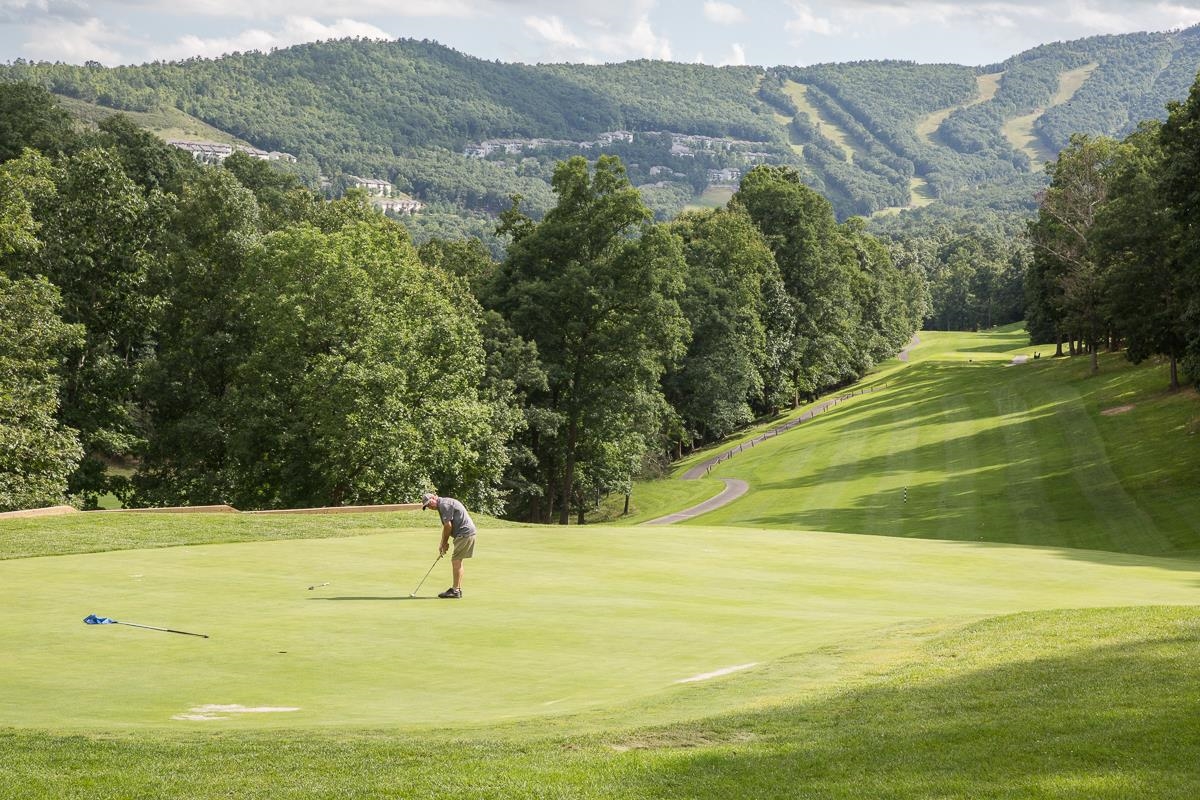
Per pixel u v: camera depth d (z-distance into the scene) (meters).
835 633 15.16
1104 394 80.56
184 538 25.47
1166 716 9.40
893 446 77.69
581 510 72.44
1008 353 140.62
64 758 8.64
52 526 26.48
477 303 62.19
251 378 46.94
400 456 42.53
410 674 12.45
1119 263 69.94
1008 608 17.98
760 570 22.62
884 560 25.02
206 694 11.41
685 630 15.32
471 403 49.25
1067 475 58.16
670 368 78.81
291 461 45.06
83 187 50.31
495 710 10.88
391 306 48.31
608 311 61.66
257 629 14.77
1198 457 54.53
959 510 53.91
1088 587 21.12
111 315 51.84
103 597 17.14
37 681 11.85
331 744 9.20
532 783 7.94
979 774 7.93
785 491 67.62
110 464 71.94
